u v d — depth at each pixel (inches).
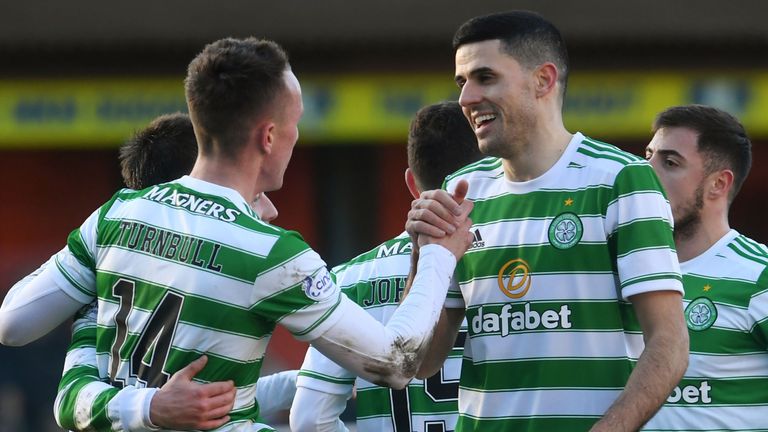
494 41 461.7
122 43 2111.2
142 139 557.3
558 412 453.4
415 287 454.6
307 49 2135.8
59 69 2132.1
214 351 426.0
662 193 456.4
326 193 2278.5
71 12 2154.3
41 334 473.7
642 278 441.7
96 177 2311.8
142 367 434.0
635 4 2143.2
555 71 467.5
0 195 2293.3
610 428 427.5
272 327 437.4
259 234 431.5
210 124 445.1
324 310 431.5
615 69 2119.8
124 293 443.2
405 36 2113.7
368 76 2116.1
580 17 2129.7
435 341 492.4
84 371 454.6
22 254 2297.0
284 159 457.7
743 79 2103.8
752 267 587.2
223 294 426.0
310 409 545.3
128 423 423.2
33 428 1675.7
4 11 2140.7
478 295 471.2
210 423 421.7
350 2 2175.2
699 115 610.5
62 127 2118.6
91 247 459.5
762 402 577.9
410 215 468.4
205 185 444.5
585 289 453.7
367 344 435.2
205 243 430.0
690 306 584.7
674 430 576.1
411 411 547.5
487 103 462.6
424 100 2105.1
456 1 2171.5
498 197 476.7
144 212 447.8
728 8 2133.4
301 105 460.4
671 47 2123.5
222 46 451.2
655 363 436.8
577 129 2102.6
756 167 2294.5
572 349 454.0
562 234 456.8
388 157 2272.4
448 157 566.3
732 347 577.3
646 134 2127.2
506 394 462.3
